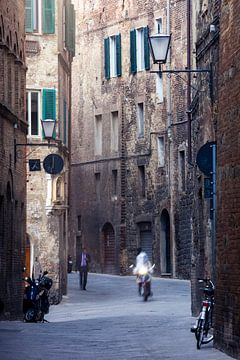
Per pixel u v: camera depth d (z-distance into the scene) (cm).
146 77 9406
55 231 6925
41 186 6919
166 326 4231
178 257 8719
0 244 4947
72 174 10606
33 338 3738
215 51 3788
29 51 6944
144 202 9400
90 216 10294
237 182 2842
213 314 3356
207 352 3098
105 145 10031
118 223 9781
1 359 2950
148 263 6638
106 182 10012
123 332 3994
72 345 3450
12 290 5225
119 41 9831
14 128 5262
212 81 3872
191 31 6306
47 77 6962
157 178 9169
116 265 9800
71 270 10388
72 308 6225
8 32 5106
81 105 10456
